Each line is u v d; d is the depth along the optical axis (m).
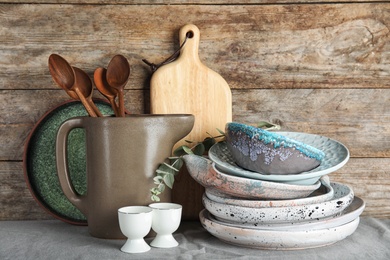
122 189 1.04
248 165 1.03
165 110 1.24
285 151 0.99
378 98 1.29
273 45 1.28
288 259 0.93
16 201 1.28
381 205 1.30
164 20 1.27
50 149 1.23
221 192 1.03
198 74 1.24
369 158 1.29
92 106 1.12
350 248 1.00
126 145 1.04
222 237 1.00
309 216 0.96
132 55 1.27
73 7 1.26
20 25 1.26
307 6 1.28
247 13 1.27
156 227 1.00
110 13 1.26
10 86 1.27
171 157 1.07
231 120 1.25
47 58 1.27
